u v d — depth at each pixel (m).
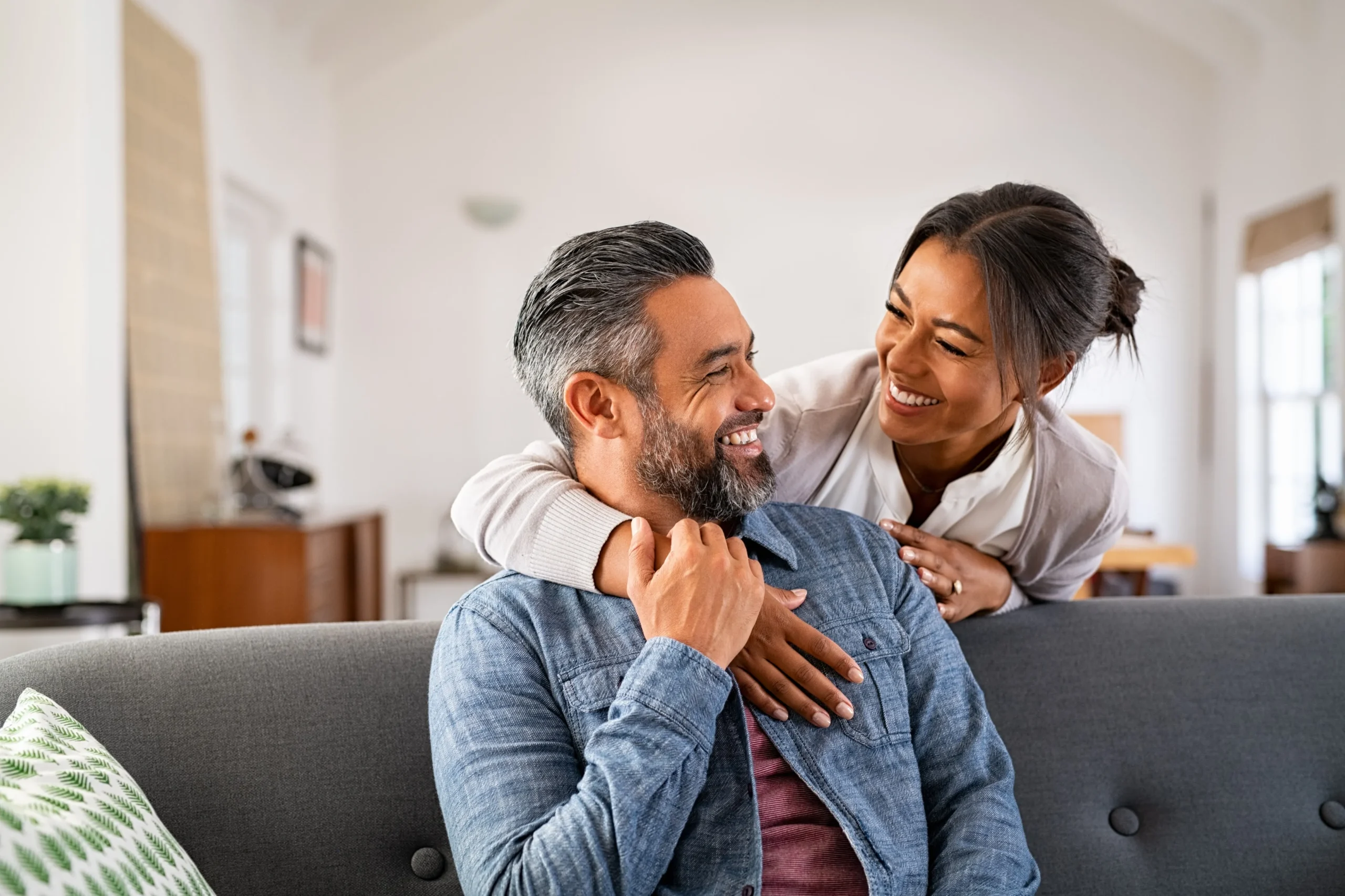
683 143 6.52
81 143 3.30
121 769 1.16
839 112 6.54
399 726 1.37
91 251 3.34
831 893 1.18
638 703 1.12
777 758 1.24
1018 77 6.54
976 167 6.54
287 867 1.30
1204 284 6.54
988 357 1.34
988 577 1.53
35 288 3.29
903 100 6.54
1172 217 6.54
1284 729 1.54
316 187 6.09
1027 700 1.51
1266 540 5.27
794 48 6.53
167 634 1.39
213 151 4.61
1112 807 1.50
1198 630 1.58
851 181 6.54
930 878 1.22
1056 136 6.55
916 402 1.40
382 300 6.39
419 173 6.41
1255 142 6.09
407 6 6.04
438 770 1.19
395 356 6.40
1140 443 6.52
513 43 6.45
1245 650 1.57
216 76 4.64
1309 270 5.74
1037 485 1.50
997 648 1.53
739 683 1.24
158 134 3.96
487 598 1.28
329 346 6.26
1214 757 1.52
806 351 6.52
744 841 1.17
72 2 3.30
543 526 1.28
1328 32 5.41
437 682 1.24
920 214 6.52
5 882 0.81
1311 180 5.55
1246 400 6.24
